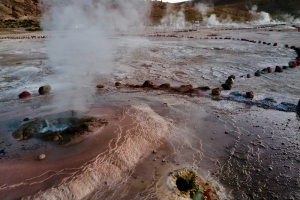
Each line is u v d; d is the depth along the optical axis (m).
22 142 5.29
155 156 5.02
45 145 5.12
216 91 8.45
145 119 6.16
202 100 8.04
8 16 33.69
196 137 5.80
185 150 5.27
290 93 8.45
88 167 4.41
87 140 5.23
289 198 4.05
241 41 21.27
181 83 9.81
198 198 4.01
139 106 7.12
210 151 5.28
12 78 10.87
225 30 32.47
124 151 4.87
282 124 6.43
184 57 14.75
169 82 9.97
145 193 4.00
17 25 31.53
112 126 5.77
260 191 4.19
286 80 9.80
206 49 17.36
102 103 7.39
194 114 6.97
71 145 5.07
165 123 6.19
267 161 4.96
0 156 4.80
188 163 4.83
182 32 30.17
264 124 6.45
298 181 4.42
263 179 4.47
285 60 13.17
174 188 4.09
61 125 6.06
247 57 14.27
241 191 4.19
